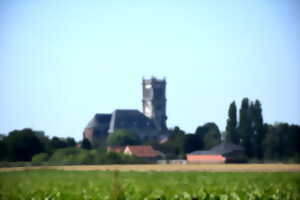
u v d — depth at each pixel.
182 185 110.12
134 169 192.12
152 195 74.31
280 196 77.44
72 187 105.25
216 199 71.00
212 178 135.12
